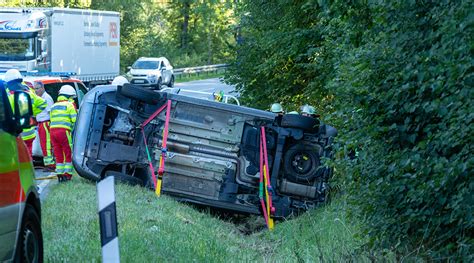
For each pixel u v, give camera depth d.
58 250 7.94
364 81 8.82
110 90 14.02
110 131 14.12
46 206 10.80
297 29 20.70
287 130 13.99
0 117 6.47
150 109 14.10
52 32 32.44
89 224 9.48
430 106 7.67
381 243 8.82
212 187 14.16
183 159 14.05
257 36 23.12
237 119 14.09
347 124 9.23
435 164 7.79
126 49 65.75
